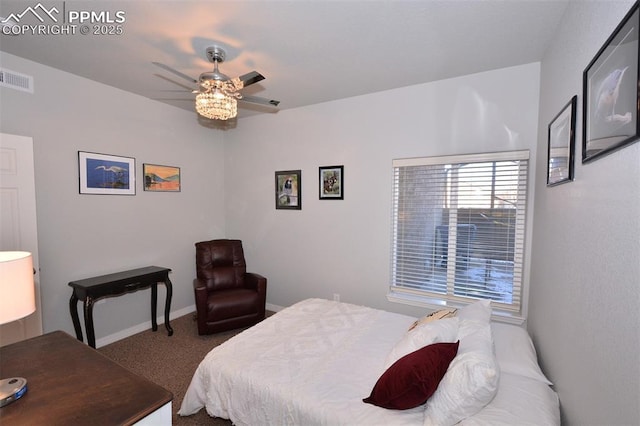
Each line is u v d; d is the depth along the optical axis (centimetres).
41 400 107
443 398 126
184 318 379
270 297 409
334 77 281
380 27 199
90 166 295
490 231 273
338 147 345
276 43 221
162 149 360
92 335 267
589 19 134
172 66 260
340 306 266
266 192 404
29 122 254
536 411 128
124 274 307
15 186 237
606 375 103
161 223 362
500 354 172
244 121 416
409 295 315
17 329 240
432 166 295
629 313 89
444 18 188
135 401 108
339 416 134
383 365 170
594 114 119
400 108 306
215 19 191
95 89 296
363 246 335
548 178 195
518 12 181
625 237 93
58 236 275
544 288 199
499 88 261
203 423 199
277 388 154
